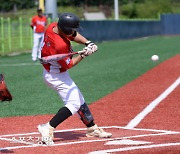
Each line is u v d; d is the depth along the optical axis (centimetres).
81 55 1625
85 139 1712
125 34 10919
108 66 4638
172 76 3666
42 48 1638
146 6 16062
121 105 2431
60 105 2491
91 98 2680
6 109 2395
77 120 2084
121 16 16162
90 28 9044
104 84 3284
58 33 1612
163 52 6588
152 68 4316
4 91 1569
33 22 5062
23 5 16838
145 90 2950
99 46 8619
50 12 7625
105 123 2008
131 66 4578
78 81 3466
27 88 3150
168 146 1564
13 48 7750
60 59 1598
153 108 2320
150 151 1502
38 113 2277
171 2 19850
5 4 16400
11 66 4875
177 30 13188
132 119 2070
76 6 17325
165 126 1911
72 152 1509
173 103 2452
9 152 1522
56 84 1658
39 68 4569
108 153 1486
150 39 11138
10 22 8288
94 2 17675
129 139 1689
